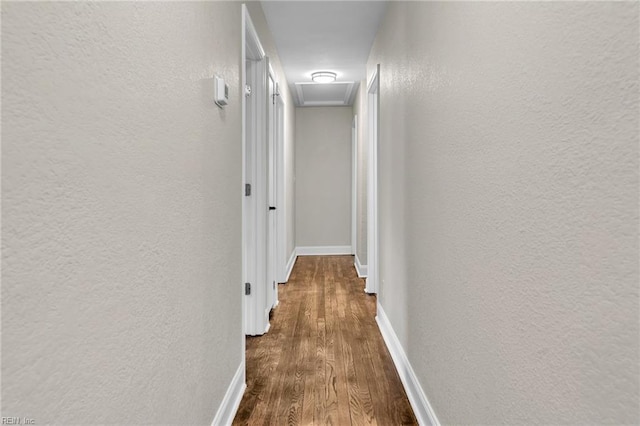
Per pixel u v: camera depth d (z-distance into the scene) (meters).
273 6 2.95
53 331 0.68
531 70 0.87
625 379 0.62
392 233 2.63
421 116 1.84
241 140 2.17
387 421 1.85
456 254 1.37
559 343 0.78
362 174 4.89
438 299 1.59
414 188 2.00
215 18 1.63
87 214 0.77
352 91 5.53
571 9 0.73
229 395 1.84
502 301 1.02
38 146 0.65
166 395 1.13
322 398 2.06
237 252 2.05
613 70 0.63
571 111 0.73
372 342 2.84
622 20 0.61
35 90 0.64
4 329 0.59
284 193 4.62
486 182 1.11
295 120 6.35
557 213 0.78
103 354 0.82
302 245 6.57
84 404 0.76
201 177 1.45
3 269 0.58
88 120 0.77
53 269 0.68
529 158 0.88
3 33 0.58
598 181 0.67
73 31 0.72
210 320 1.56
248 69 2.94
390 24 2.72
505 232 1.00
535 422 0.87
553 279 0.80
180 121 1.24
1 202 0.58
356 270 5.36
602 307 0.66
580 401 0.72
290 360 2.53
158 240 1.08
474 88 1.19
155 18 1.06
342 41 3.64
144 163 0.99
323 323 3.25
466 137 1.26
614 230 0.63
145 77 1.00
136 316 0.96
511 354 0.98
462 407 1.32
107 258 0.83
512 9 0.95
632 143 0.60
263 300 3.01
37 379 0.65
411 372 2.04
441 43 1.52
